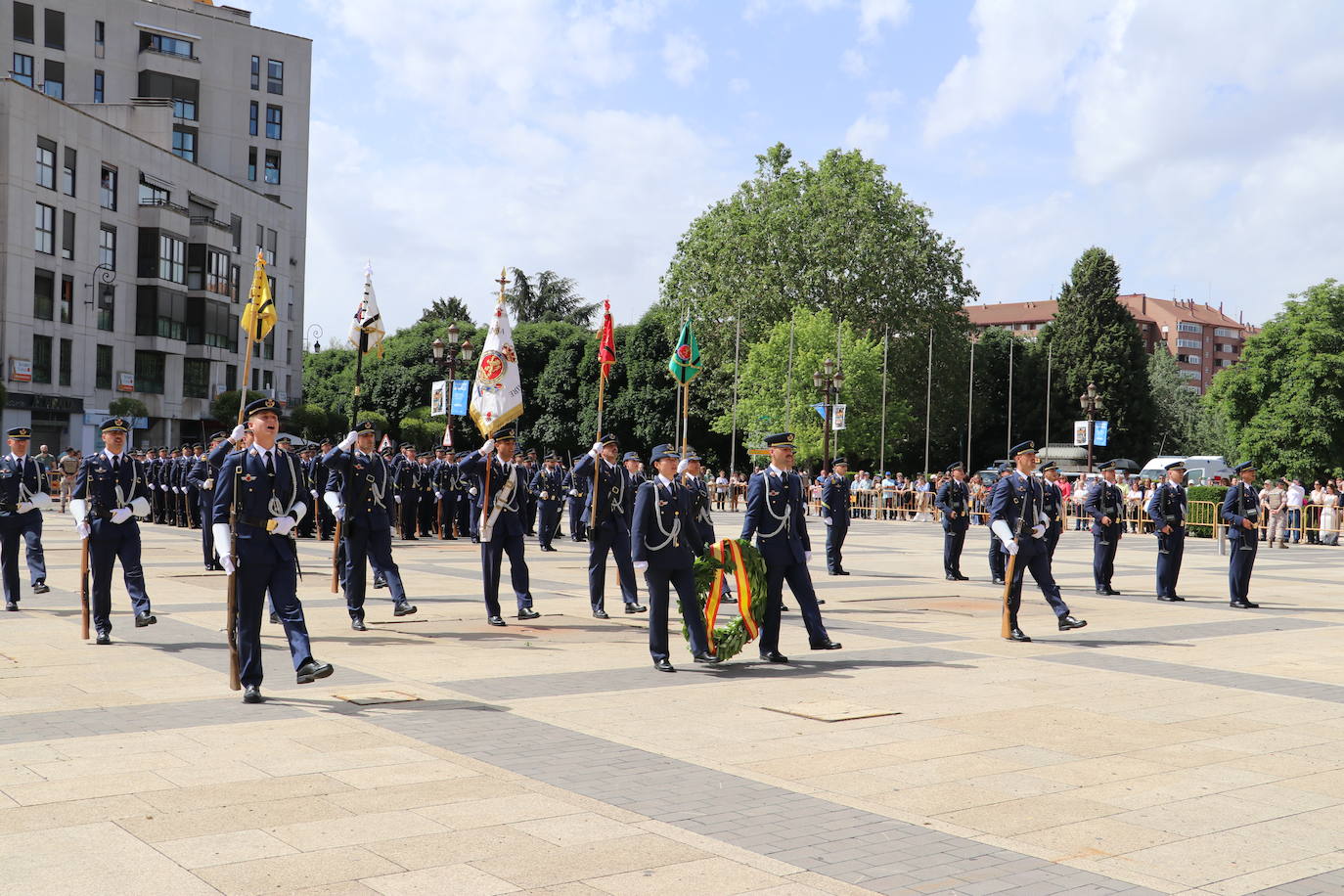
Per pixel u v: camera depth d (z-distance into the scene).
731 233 66.88
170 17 70.00
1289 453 59.88
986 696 9.34
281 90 75.31
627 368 75.88
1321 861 5.42
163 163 60.25
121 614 13.33
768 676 10.20
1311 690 9.97
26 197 50.09
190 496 30.09
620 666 10.59
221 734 7.52
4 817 5.70
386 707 8.48
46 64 64.69
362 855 5.22
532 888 4.85
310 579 17.92
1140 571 23.42
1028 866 5.29
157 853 5.20
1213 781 6.85
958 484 20.28
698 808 6.09
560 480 29.05
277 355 72.06
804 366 60.19
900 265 64.81
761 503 11.12
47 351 51.88
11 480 13.63
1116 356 82.38
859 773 6.88
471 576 18.94
